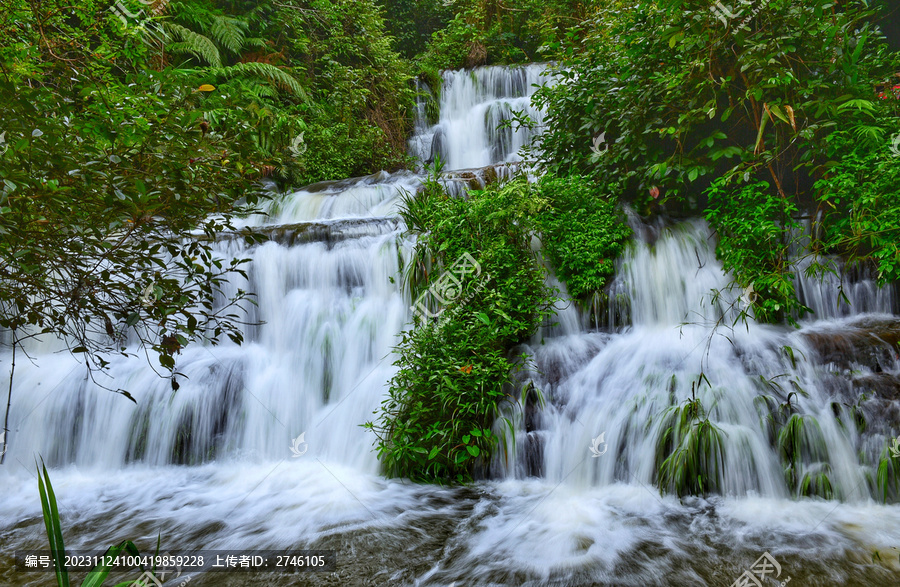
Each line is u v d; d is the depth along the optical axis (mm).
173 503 4086
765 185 5109
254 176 8406
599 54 6430
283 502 4008
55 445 5000
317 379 5465
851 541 3135
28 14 3988
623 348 4930
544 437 4305
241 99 2455
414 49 14812
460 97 13070
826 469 3672
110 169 2094
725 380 4211
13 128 1928
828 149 4984
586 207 5777
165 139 2205
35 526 3777
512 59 13930
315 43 11867
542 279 5301
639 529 3387
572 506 3748
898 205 4621
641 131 5848
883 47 5418
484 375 4449
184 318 5625
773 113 5016
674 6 5051
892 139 4664
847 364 4203
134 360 5438
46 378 5293
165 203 2246
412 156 12078
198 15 10016
